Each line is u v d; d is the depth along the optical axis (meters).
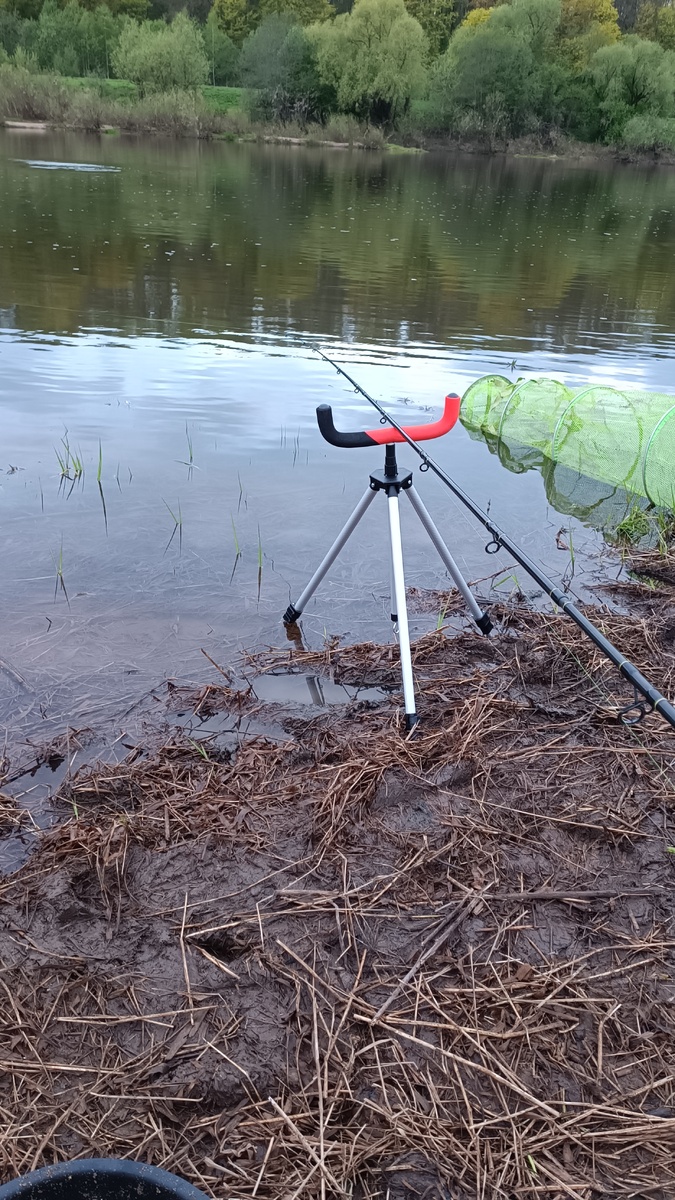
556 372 7.42
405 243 13.80
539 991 2.00
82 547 4.19
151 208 15.64
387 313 9.32
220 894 2.23
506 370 7.43
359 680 3.28
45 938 2.08
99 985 1.97
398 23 38.19
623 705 3.15
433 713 3.08
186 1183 1.32
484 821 2.54
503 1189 1.62
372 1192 1.61
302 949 2.08
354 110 40.47
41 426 5.70
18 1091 1.74
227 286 10.11
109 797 2.60
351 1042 1.87
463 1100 1.76
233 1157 1.65
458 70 39.69
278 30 38.88
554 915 2.22
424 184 24.22
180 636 3.52
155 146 29.44
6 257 10.80
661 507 5.14
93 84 38.25
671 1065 1.85
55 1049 1.82
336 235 14.15
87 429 5.70
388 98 39.06
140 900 2.21
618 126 40.41
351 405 6.37
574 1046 1.89
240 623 3.63
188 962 2.03
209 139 33.72
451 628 3.67
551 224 17.42
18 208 14.43
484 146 38.94
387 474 3.14
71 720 2.97
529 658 3.46
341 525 4.58
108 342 7.68
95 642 3.43
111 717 3.00
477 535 4.61
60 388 6.43
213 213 15.63
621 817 2.58
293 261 11.75
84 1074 1.78
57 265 10.57
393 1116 1.72
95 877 2.26
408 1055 1.86
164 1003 1.93
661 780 2.75
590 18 47.88
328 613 3.74
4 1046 1.82
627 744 2.93
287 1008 1.94
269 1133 1.69
